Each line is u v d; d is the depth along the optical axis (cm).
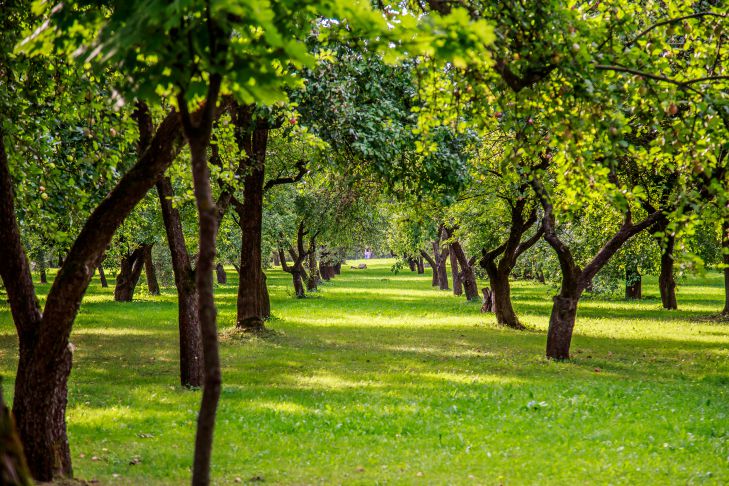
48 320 762
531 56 705
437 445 1040
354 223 3800
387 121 1906
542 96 767
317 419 1220
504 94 778
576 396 1399
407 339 2606
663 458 959
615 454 976
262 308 3272
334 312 3816
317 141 1603
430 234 3005
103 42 430
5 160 761
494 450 1004
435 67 795
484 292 3853
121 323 3052
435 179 2064
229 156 1678
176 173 1400
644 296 5478
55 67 1060
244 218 2561
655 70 779
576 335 2781
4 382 1560
